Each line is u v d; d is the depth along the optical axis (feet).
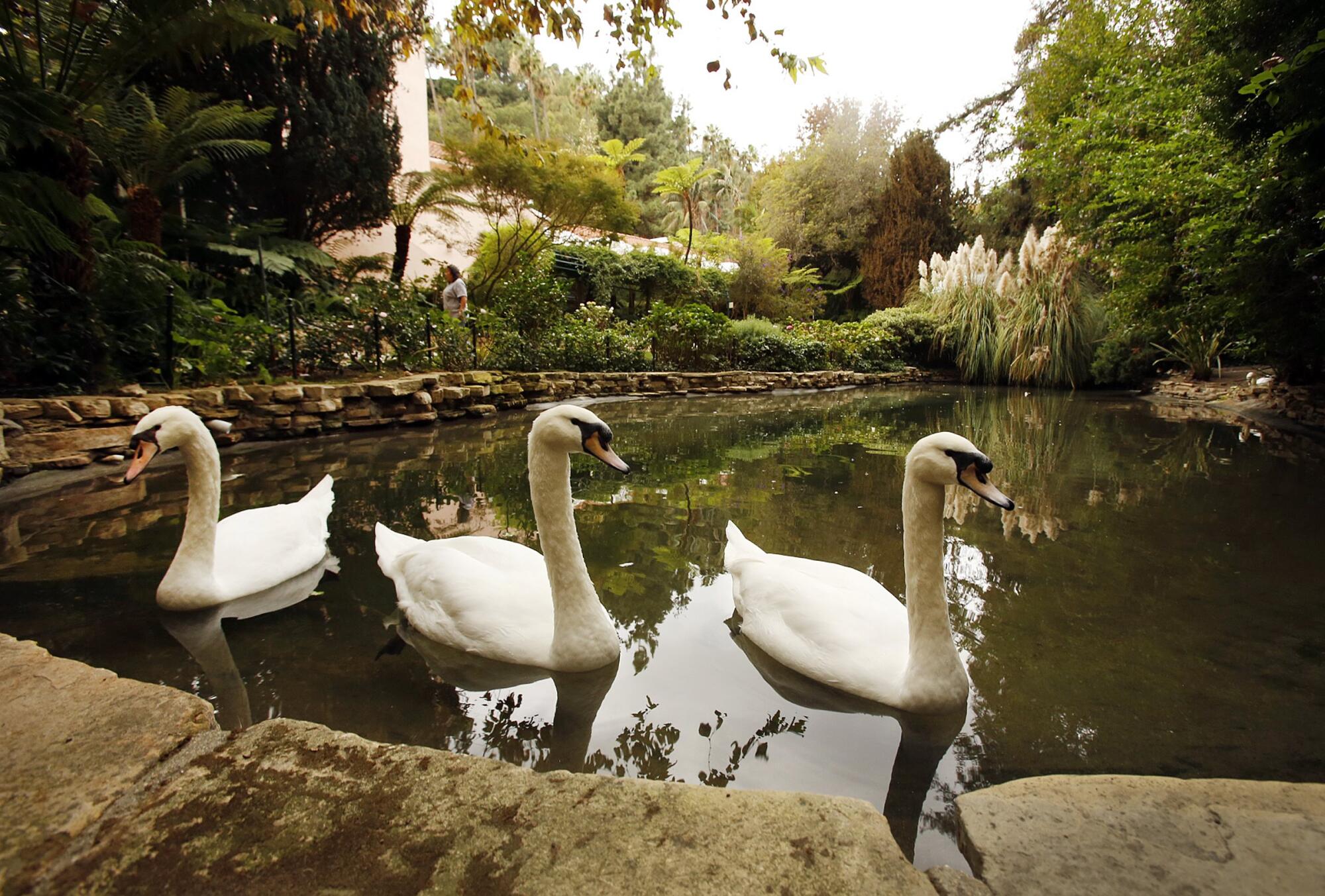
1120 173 31.09
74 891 3.73
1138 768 6.35
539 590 9.77
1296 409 30.86
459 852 4.06
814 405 42.09
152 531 13.33
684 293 70.79
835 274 96.94
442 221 54.75
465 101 17.69
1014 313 60.13
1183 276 31.32
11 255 19.56
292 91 37.88
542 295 42.09
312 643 9.11
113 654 8.64
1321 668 8.34
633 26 15.15
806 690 8.08
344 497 17.13
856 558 12.72
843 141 95.25
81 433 18.08
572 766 6.37
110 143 29.96
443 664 8.59
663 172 77.82
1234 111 22.06
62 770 4.70
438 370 34.30
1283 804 4.73
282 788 4.63
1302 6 18.66
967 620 9.84
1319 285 21.85
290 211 41.91
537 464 8.45
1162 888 3.99
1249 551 13.00
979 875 4.21
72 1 19.61
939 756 6.61
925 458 7.43
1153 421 33.47
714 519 15.51
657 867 3.94
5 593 10.39
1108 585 11.25
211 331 24.77
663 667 8.64
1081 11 45.16
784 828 4.29
